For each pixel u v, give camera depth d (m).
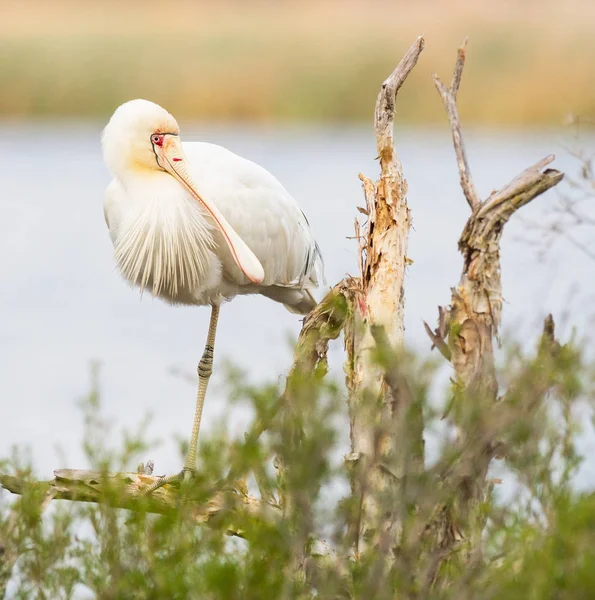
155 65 44.22
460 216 27.61
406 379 6.15
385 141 8.17
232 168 11.98
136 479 8.81
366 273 8.24
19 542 6.74
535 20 49.22
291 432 5.94
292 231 12.40
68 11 65.69
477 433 6.23
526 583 6.00
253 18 67.31
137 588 6.23
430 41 44.44
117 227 11.63
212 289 11.59
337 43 46.84
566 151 14.17
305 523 6.06
